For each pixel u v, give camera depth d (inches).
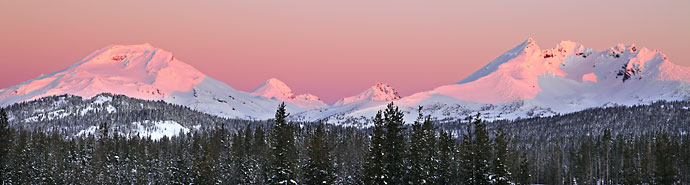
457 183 4822.8
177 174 6417.3
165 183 7057.1
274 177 4943.4
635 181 6146.7
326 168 4579.2
